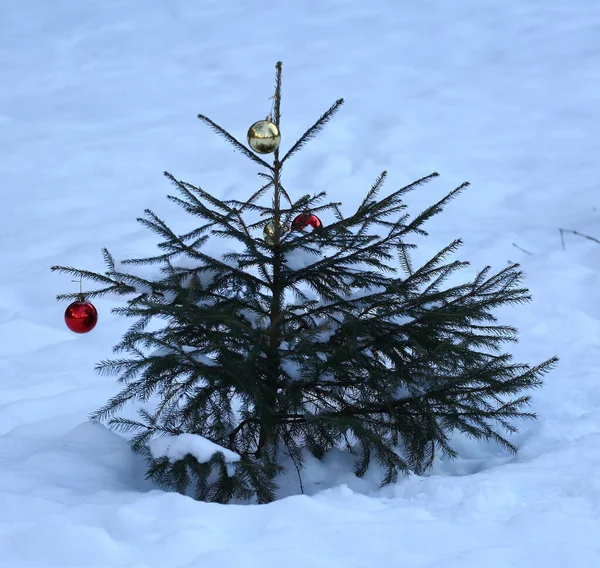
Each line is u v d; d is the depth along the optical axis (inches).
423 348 175.6
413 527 164.2
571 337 219.0
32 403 200.4
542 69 440.1
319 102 412.8
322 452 181.6
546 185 309.9
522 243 257.3
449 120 380.8
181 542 161.3
